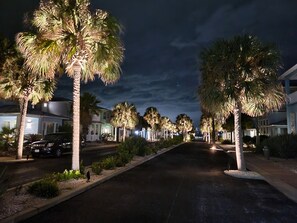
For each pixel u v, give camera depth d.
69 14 10.70
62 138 22.28
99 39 11.10
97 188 9.45
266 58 12.91
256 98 12.73
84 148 30.00
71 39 10.61
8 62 17.39
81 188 8.90
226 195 8.61
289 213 6.74
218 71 13.22
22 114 18.98
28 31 10.97
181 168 15.18
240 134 13.97
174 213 6.62
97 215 6.41
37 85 18.47
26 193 7.90
